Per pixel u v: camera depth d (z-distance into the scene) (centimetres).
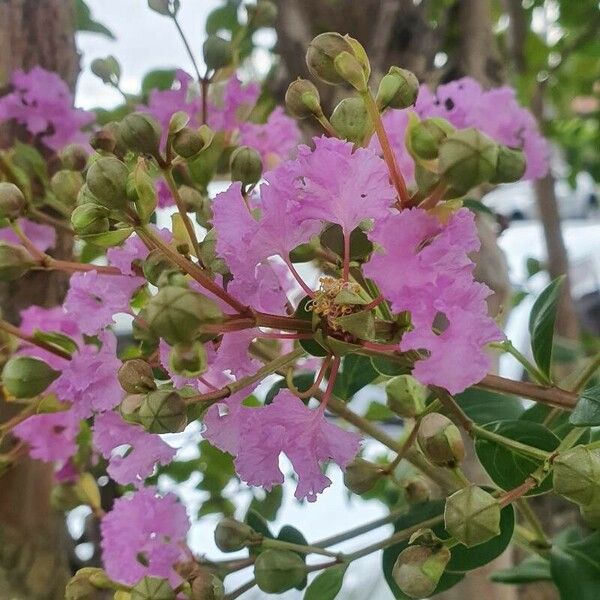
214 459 25
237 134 16
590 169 40
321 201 10
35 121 19
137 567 13
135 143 11
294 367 15
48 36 20
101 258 21
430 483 16
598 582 13
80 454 17
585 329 37
